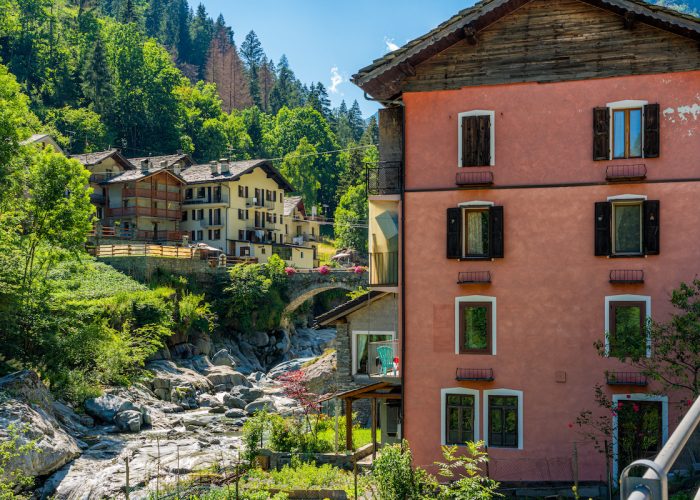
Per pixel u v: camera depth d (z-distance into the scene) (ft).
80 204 150.20
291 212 329.72
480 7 78.18
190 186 285.64
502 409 78.64
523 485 76.74
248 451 92.32
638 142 76.79
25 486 93.76
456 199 80.69
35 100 384.06
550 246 78.23
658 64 76.23
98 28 479.82
